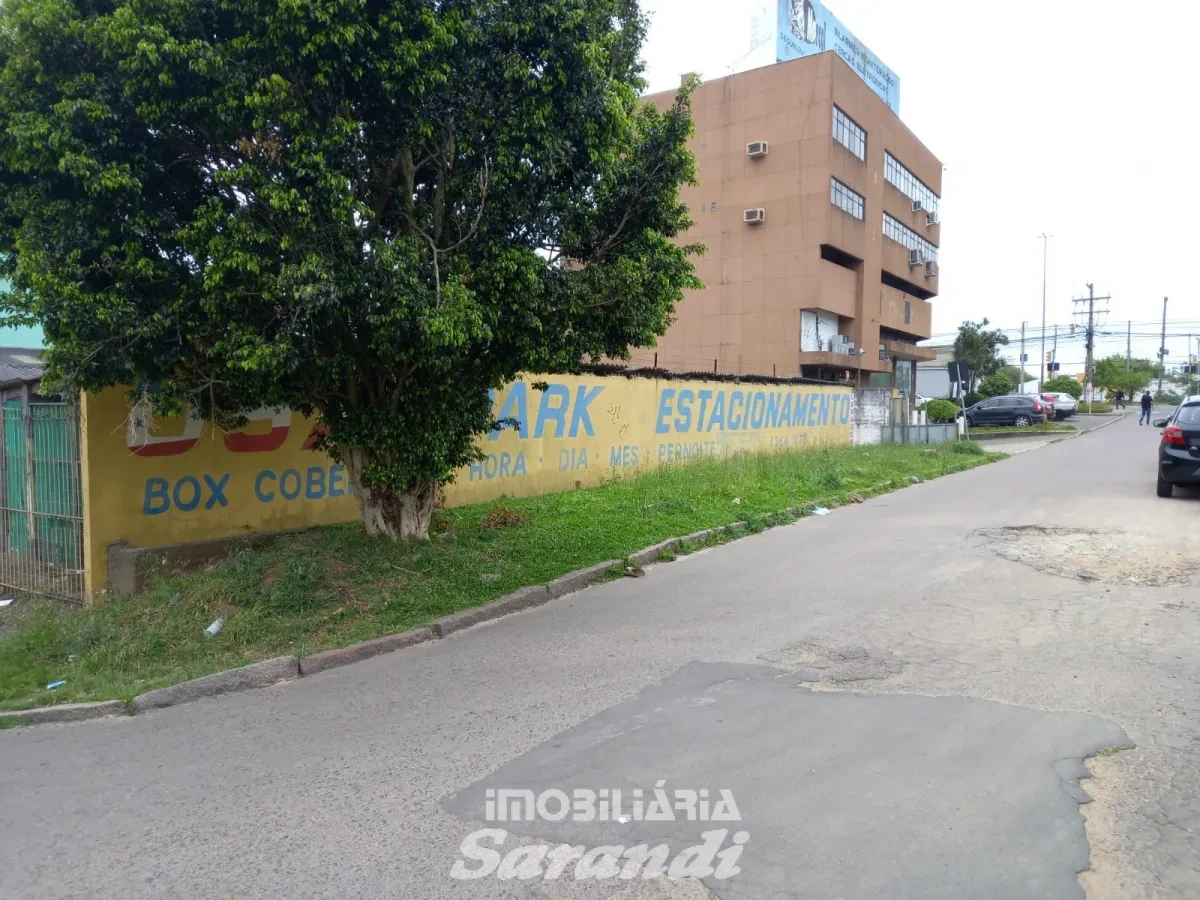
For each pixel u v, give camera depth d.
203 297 6.48
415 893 3.28
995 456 21.61
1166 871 3.21
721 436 18.50
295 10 5.78
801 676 5.47
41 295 6.16
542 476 13.45
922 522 11.29
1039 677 5.26
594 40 7.14
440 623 7.04
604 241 8.21
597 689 5.45
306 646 6.59
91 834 3.91
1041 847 3.39
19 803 4.30
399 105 6.69
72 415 8.48
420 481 8.82
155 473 8.80
